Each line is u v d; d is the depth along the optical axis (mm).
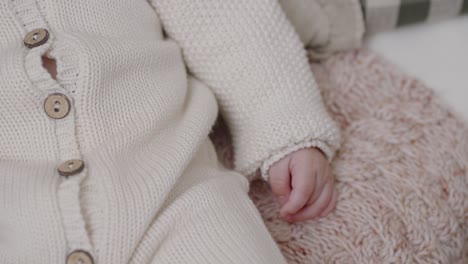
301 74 558
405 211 541
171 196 475
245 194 500
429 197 549
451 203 553
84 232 435
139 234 446
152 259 452
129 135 475
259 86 547
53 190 440
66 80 464
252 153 541
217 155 593
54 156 461
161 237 454
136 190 453
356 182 557
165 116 499
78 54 466
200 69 563
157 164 472
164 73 520
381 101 609
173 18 555
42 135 461
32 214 438
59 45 470
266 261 458
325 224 538
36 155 462
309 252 525
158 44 524
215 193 475
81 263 430
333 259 521
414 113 595
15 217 442
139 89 493
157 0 556
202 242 455
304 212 535
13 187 449
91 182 451
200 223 460
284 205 522
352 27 638
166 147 487
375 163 568
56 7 484
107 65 474
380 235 528
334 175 562
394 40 653
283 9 608
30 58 463
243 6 546
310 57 647
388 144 581
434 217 540
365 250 522
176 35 560
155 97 498
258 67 546
